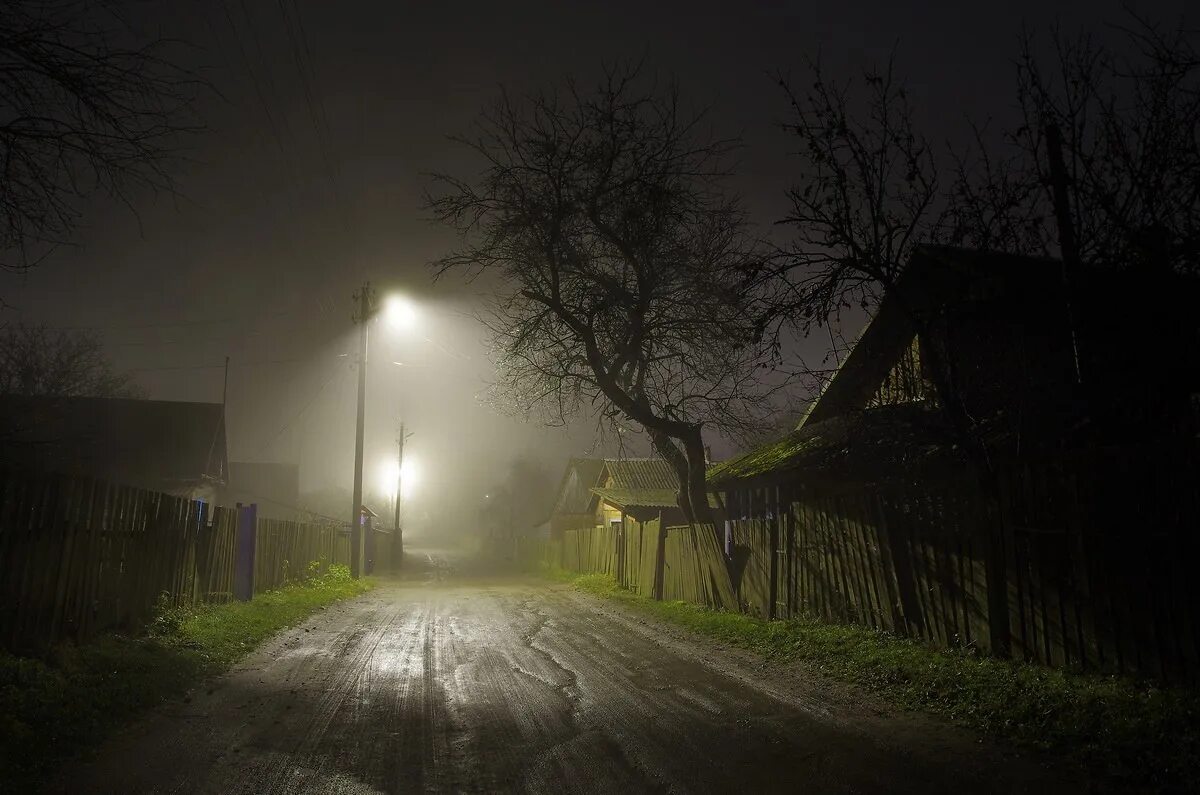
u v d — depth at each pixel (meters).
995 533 8.50
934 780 5.28
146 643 9.70
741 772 5.52
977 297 11.05
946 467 10.55
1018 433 9.53
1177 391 8.68
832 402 12.89
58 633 8.66
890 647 9.56
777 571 13.41
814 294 9.85
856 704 7.59
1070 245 9.21
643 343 16.53
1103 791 5.01
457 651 11.59
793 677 9.02
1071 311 9.48
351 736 6.57
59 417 18.67
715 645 11.74
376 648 11.93
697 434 16.88
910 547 9.88
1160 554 6.66
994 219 9.50
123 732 6.36
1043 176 9.23
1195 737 5.52
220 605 14.64
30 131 6.30
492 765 5.77
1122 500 7.04
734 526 15.20
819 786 5.19
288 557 22.61
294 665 10.16
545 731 6.73
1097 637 7.23
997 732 6.38
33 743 5.55
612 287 15.76
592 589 24.09
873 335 12.65
